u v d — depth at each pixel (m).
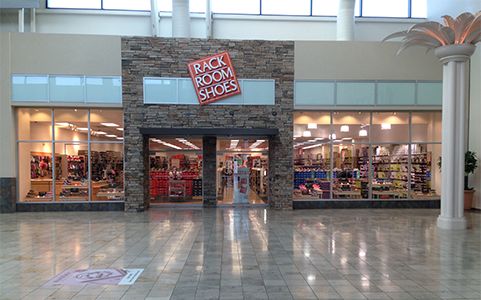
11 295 5.18
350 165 14.23
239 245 8.12
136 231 9.69
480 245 8.19
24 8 15.03
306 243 8.33
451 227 9.97
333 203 13.98
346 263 6.75
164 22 16.31
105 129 13.62
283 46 13.52
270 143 14.25
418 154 14.40
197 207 14.39
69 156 13.58
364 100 13.73
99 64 13.09
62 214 12.71
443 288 5.45
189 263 6.72
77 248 7.89
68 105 13.02
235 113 13.41
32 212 13.15
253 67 13.44
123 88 13.08
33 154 13.48
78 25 16.02
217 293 5.22
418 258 7.10
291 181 13.61
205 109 13.34
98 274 6.09
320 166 14.13
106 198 13.57
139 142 13.18
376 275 6.06
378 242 8.45
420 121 14.39
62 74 12.98
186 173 14.66
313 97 13.62
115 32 16.14
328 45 13.65
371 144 14.27
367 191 14.27
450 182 10.10
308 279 5.85
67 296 5.12
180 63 13.25
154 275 6.04
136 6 16.31
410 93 13.82
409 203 14.18
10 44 12.86
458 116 10.17
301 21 16.66
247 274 6.09
